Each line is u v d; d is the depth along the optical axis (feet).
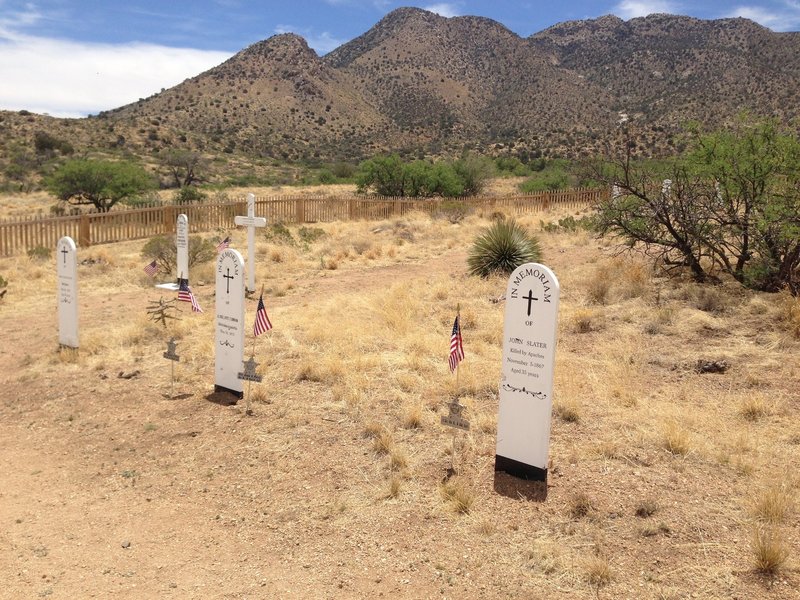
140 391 28.63
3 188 161.27
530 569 15.70
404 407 25.12
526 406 19.51
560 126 561.84
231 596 15.42
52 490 21.09
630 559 15.74
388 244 68.44
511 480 19.67
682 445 20.75
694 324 33.91
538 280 19.01
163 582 16.07
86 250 66.80
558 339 33.09
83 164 112.16
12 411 27.63
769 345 30.27
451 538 17.10
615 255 47.03
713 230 41.98
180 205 77.97
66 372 31.45
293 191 154.40
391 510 18.53
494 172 147.43
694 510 17.48
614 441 21.59
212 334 36.04
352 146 557.33
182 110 582.35
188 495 20.33
